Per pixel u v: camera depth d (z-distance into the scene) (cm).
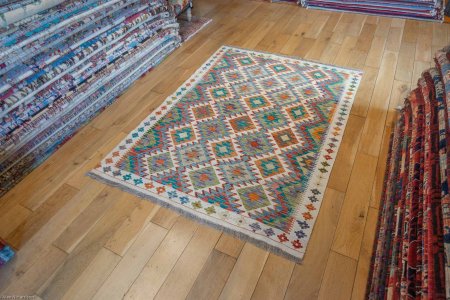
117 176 170
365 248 137
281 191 161
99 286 127
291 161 176
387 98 217
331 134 192
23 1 163
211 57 270
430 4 303
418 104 158
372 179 165
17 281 129
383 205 151
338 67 250
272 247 138
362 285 125
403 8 314
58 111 190
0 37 156
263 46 283
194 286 126
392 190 147
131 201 158
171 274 130
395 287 103
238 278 129
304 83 235
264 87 232
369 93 222
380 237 135
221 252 137
